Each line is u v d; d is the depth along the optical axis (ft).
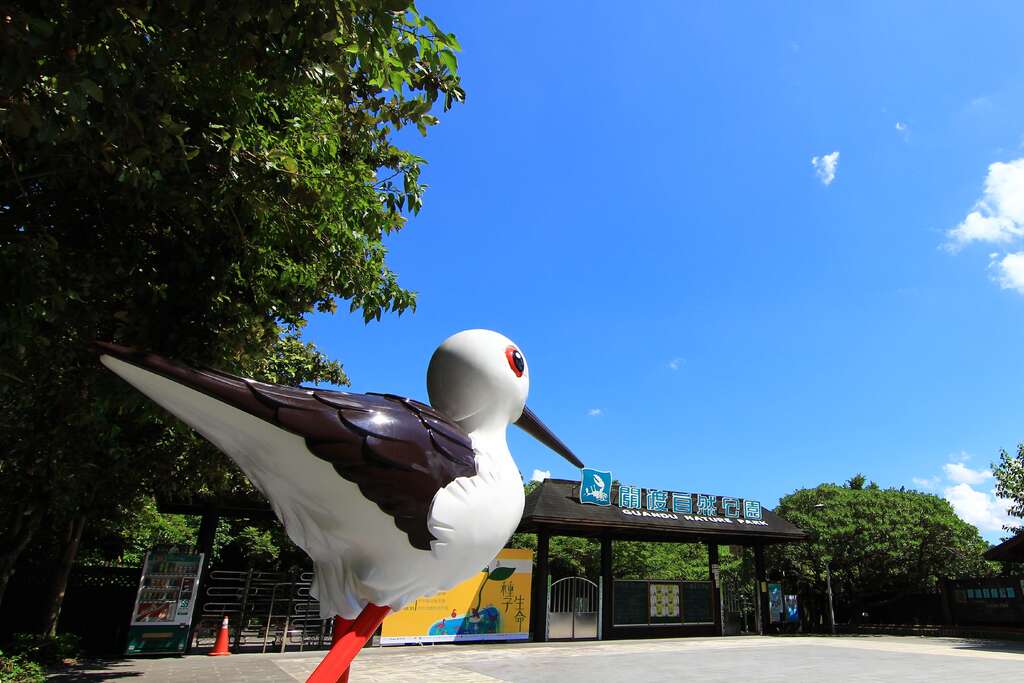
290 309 26.25
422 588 10.53
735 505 63.57
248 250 17.95
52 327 16.05
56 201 15.23
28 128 9.69
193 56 12.37
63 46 9.40
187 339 17.29
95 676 30.22
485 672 34.71
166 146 12.21
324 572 10.57
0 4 8.65
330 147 18.39
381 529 9.77
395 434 9.68
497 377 12.54
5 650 31.22
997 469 63.10
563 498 55.36
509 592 52.06
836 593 80.38
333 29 10.93
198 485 34.14
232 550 77.77
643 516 56.90
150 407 15.43
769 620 66.03
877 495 85.15
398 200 19.45
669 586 61.36
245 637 49.34
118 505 38.22
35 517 27.66
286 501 10.01
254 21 11.43
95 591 40.86
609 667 37.29
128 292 17.19
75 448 25.58
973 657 44.39
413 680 31.58
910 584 77.56
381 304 21.09
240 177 14.87
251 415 8.93
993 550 59.52
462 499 10.25
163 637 39.63
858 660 42.09
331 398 9.61
